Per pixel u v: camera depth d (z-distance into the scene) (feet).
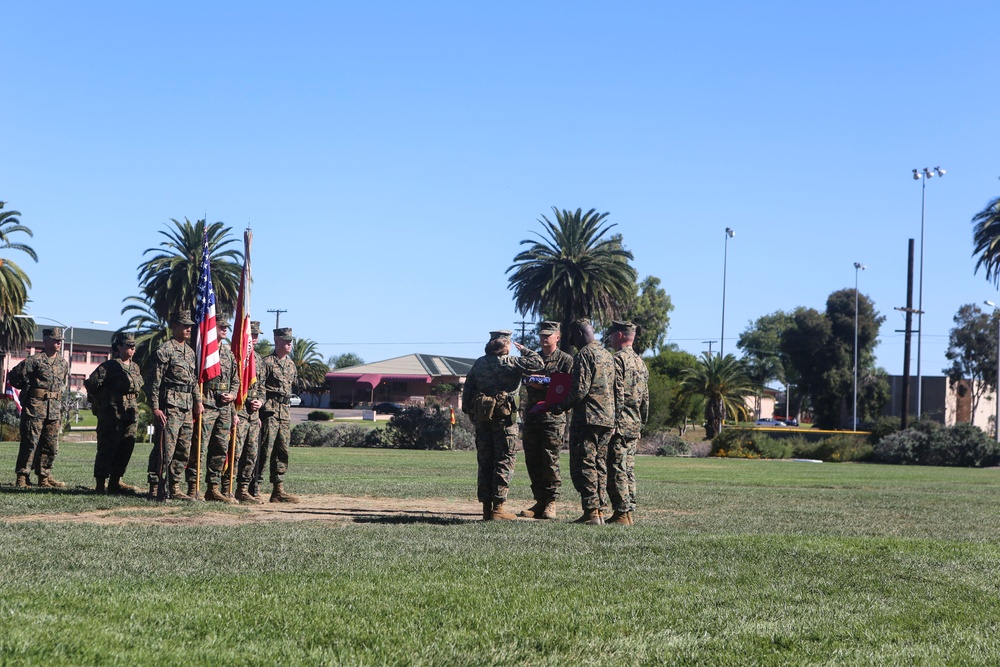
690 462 125.08
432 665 15.72
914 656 16.81
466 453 132.36
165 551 24.89
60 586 19.99
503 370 35.58
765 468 104.37
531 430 37.50
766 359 439.63
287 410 42.55
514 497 48.14
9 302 189.06
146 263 201.26
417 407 159.12
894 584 22.71
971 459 144.25
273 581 21.20
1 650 14.88
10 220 186.91
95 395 42.83
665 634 17.87
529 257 207.72
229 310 210.59
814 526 36.22
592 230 208.54
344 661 15.65
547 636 17.40
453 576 22.21
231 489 41.06
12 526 29.37
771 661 16.42
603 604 19.90
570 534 29.50
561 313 214.69
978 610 20.42
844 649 17.22
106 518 33.37
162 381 38.86
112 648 15.61
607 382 34.30
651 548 26.71
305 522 33.04
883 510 43.98
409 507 41.32
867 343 327.47
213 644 16.26
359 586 20.80
